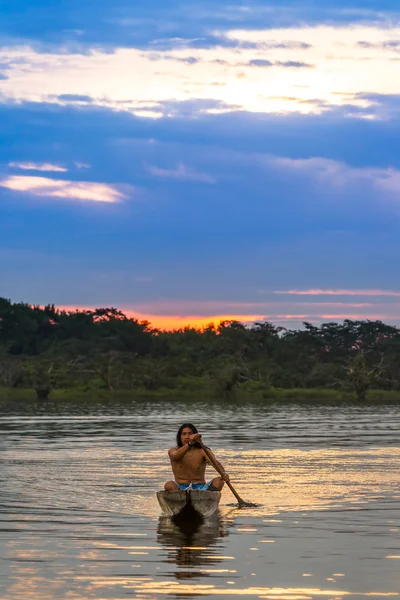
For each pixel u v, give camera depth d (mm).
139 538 11828
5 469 20844
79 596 8953
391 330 179125
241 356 130750
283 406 77625
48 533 12164
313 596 8945
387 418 50625
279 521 13094
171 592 9102
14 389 111812
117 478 18875
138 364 119938
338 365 129500
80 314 182375
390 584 9367
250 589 9195
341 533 12094
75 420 47469
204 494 13617
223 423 44219
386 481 18000
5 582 9469
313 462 22281
